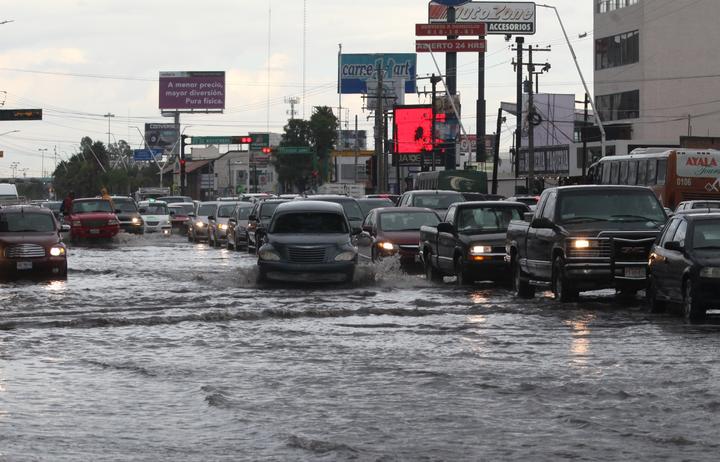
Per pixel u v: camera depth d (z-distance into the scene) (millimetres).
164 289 66500
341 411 27469
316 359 36875
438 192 97875
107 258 103438
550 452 22828
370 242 80875
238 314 50688
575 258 53656
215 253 113750
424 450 23031
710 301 45688
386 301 58062
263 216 111312
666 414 26812
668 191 116062
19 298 60656
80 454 22797
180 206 174375
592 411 27250
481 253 65625
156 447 23438
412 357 37188
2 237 76250
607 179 129375
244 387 31203
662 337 41969
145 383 32000
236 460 22234
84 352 38938
